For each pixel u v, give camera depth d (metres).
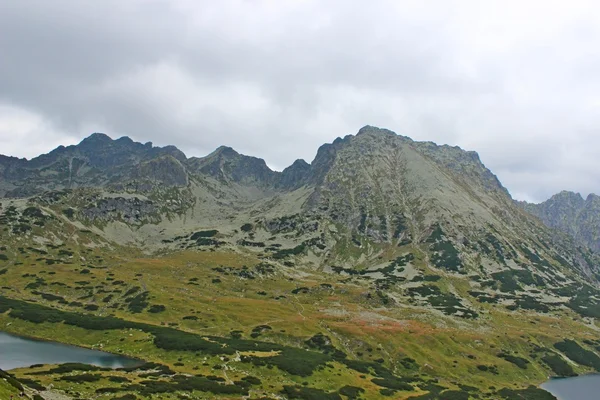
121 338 172.75
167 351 158.50
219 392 115.50
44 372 113.94
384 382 155.00
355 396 135.75
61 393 93.75
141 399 98.81
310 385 138.38
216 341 177.00
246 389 122.25
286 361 154.88
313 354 173.38
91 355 152.62
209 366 143.38
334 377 149.00
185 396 107.88
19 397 74.44
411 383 163.00
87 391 98.88
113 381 111.12
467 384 177.38
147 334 177.50
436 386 164.88
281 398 120.75
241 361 149.50
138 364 143.25
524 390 174.50
